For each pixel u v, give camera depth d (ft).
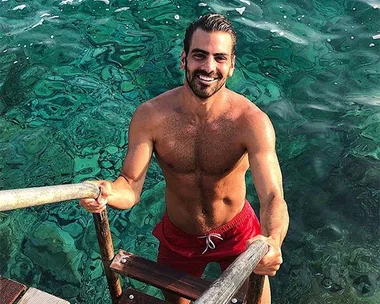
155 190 6.79
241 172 4.29
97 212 3.45
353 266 5.94
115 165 7.04
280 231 3.23
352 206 6.49
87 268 6.09
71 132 7.43
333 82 7.97
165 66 8.29
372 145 7.09
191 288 3.84
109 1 9.48
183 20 9.04
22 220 6.51
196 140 4.03
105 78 8.14
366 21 8.94
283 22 8.93
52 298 3.98
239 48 8.44
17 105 7.78
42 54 8.50
